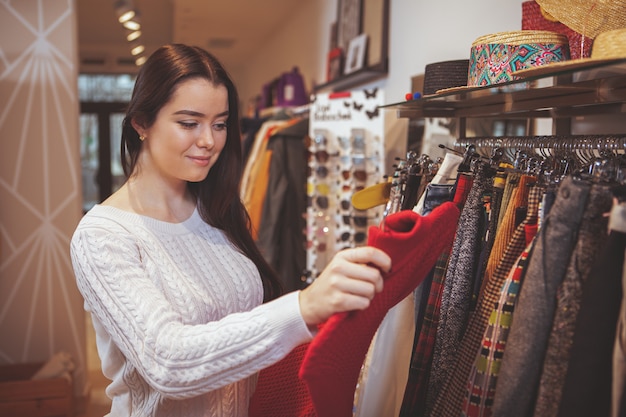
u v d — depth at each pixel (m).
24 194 3.47
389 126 2.65
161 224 1.23
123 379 1.17
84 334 3.60
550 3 1.18
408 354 1.19
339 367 0.90
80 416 3.50
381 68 2.90
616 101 1.22
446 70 1.54
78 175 3.53
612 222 0.77
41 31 3.43
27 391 3.19
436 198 1.23
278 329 0.87
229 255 1.33
